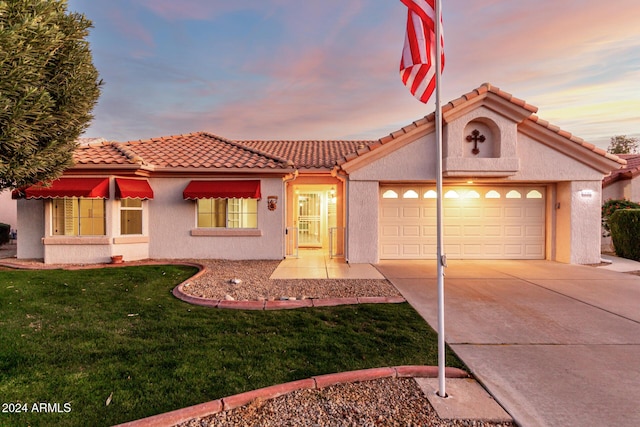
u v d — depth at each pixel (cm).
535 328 601
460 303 751
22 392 379
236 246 1340
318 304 734
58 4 659
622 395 389
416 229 1348
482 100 1142
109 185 1216
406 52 508
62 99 744
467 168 1145
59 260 1212
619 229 1374
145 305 717
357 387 408
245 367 444
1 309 675
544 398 383
